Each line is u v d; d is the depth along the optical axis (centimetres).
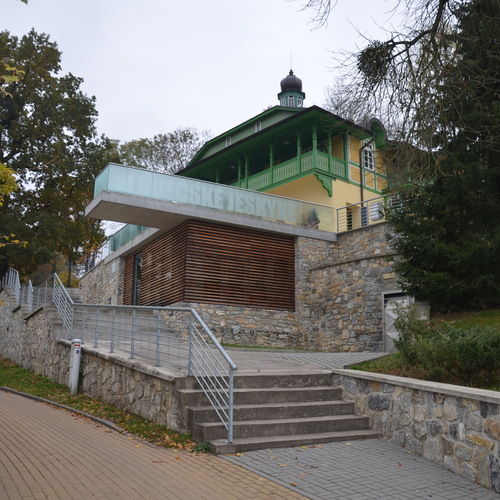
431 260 1262
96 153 2659
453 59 1051
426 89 1012
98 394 999
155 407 756
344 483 523
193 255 1603
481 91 1188
